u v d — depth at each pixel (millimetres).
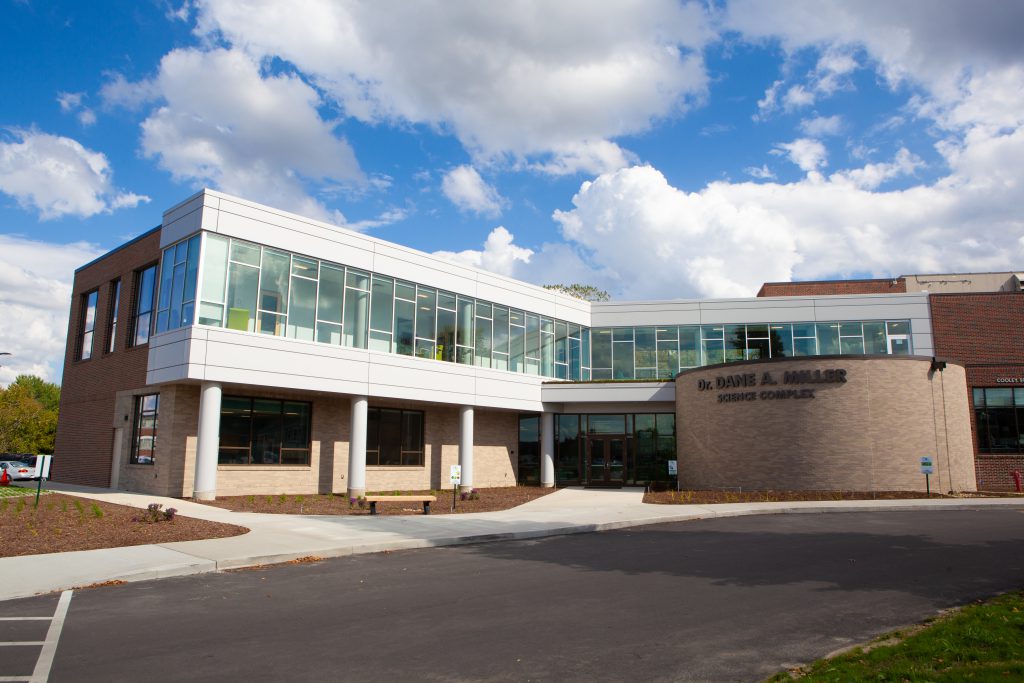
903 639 7199
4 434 51188
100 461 26656
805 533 15844
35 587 9734
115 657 6812
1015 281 45938
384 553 13391
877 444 25609
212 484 21703
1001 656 6402
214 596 9539
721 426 28375
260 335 23094
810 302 36719
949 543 13891
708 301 37719
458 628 7883
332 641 7375
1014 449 32656
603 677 6242
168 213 24078
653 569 11586
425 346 29188
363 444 26016
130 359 25438
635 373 37938
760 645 7191
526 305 34656
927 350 34938
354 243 26672
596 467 34562
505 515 19656
